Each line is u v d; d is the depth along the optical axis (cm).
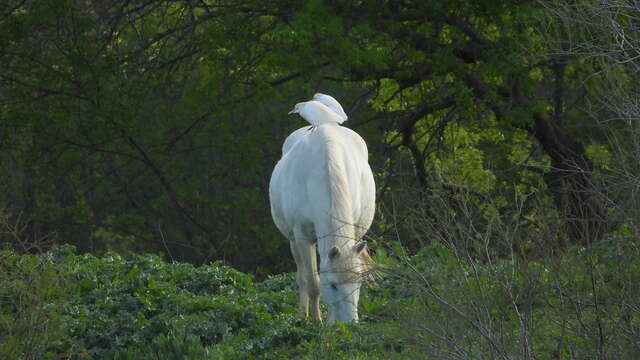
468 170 4844
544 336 1358
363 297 2077
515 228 1262
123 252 7688
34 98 5147
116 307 2077
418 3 4244
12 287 1589
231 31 4497
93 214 6412
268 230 5784
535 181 3934
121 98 4956
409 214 1420
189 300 2061
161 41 5134
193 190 5741
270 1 4497
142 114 5262
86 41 4928
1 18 5012
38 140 5309
